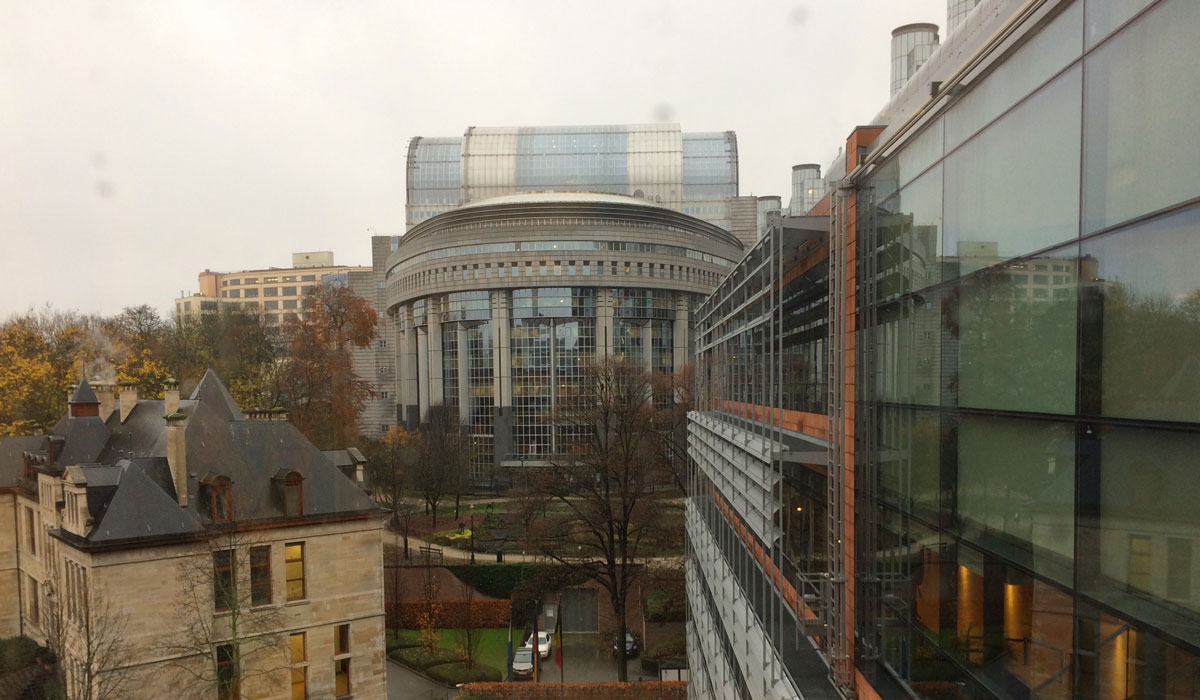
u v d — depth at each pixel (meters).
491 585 43.22
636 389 53.81
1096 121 5.69
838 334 12.16
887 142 10.06
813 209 14.53
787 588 14.78
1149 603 5.13
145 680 22.84
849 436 11.73
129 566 23.00
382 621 28.19
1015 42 6.90
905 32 15.92
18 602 34.75
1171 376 4.89
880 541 10.59
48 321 52.16
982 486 7.60
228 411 32.41
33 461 33.91
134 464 24.80
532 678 34.25
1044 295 6.49
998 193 7.29
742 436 16.36
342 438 53.94
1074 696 6.02
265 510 26.19
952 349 8.32
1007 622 7.10
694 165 120.06
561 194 87.44
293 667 26.14
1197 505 4.68
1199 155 4.59
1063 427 6.20
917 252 9.27
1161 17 4.92
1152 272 5.08
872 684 10.69
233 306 82.12
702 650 24.56
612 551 37.91
